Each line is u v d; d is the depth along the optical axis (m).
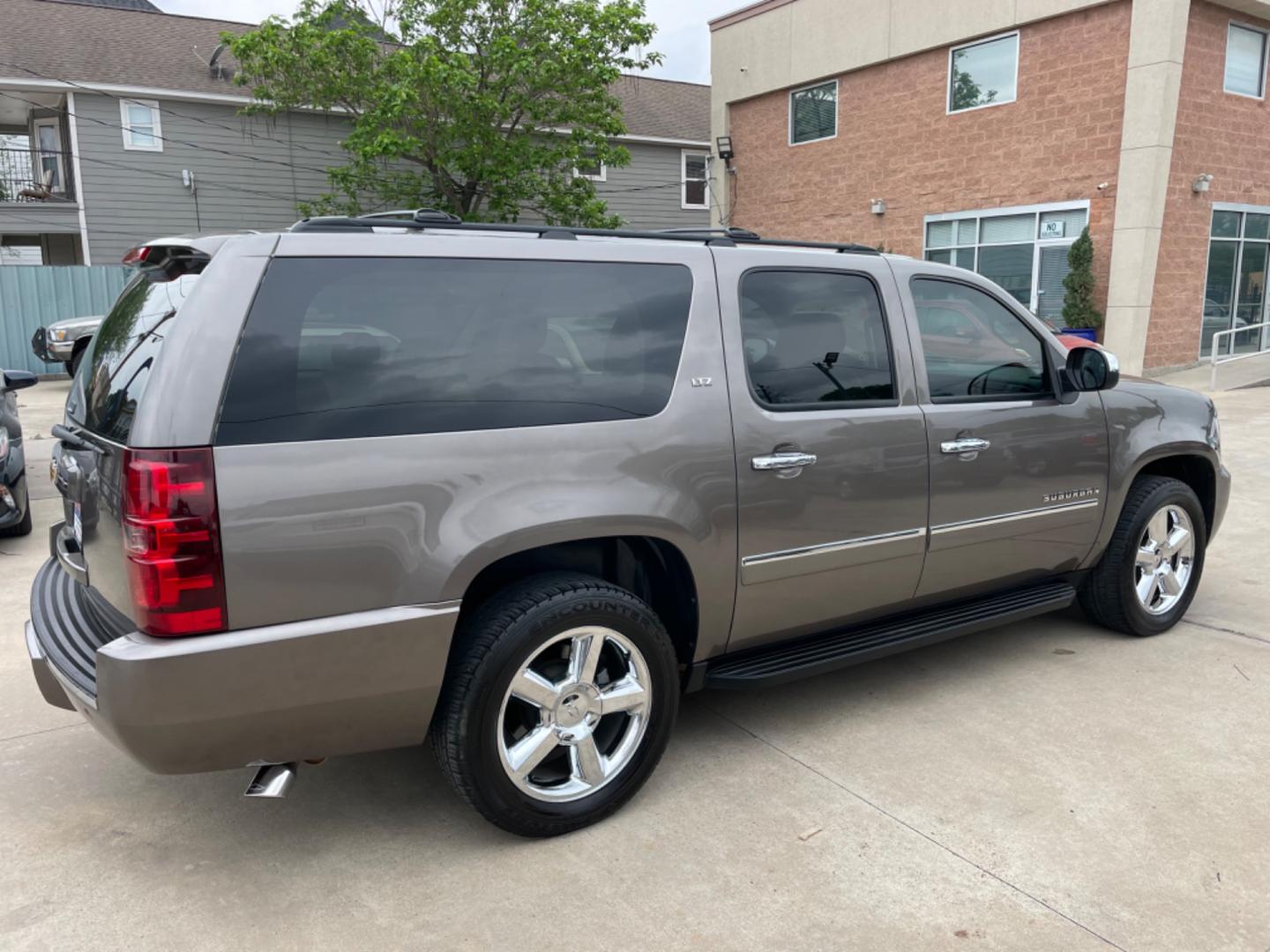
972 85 17.25
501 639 2.77
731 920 2.57
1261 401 12.76
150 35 21.75
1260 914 2.57
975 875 2.75
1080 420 4.17
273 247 2.59
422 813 3.15
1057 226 16.25
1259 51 16.02
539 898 2.68
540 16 18.23
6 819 3.11
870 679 4.21
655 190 25.62
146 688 2.38
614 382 3.01
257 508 2.45
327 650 2.54
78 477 2.83
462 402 2.75
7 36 20.08
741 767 3.42
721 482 3.15
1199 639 4.62
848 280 3.61
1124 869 2.77
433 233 2.86
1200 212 15.73
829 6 19.34
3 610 5.17
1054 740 3.58
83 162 19.53
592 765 3.00
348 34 17.83
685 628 3.29
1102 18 15.14
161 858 2.90
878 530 3.56
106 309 18.95
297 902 2.68
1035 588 4.36
